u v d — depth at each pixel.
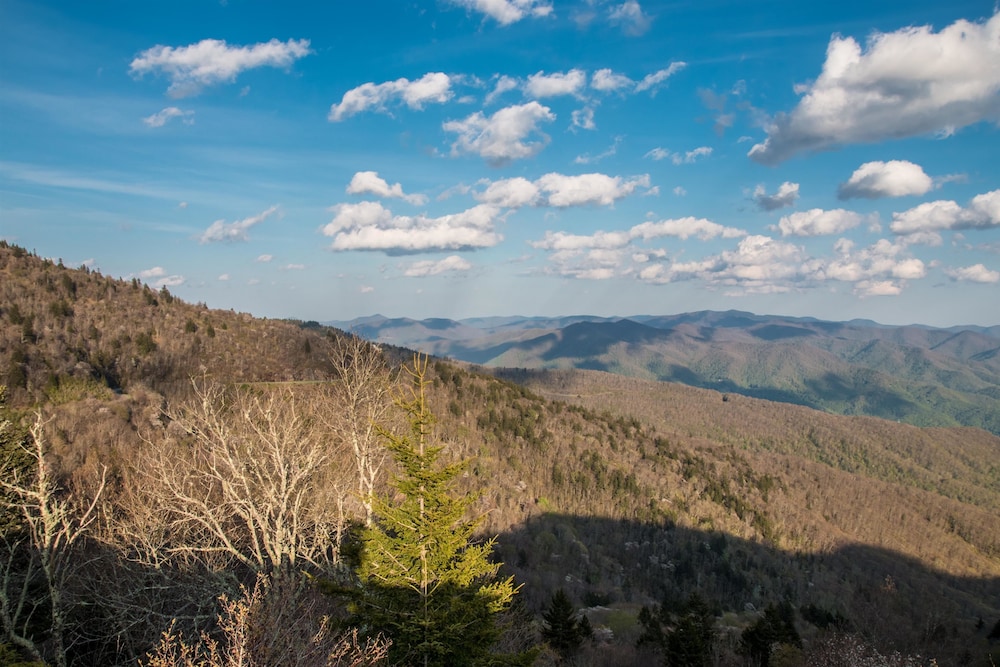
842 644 38.34
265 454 21.80
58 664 19.23
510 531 100.38
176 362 105.88
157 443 25.58
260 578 17.33
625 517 135.38
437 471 13.81
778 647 41.72
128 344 111.94
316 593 16.53
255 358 114.31
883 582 117.75
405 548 13.41
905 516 188.75
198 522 21.06
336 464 25.03
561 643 41.84
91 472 28.52
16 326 104.25
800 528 154.88
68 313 124.12
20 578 21.81
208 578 19.58
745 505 158.38
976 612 102.25
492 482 120.50
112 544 20.83
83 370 88.75
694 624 42.78
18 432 26.23
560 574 90.00
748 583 113.06
